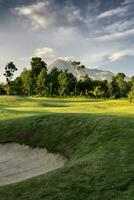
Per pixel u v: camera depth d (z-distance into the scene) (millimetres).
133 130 27047
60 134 32406
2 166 28438
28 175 25172
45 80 174500
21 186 17312
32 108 63531
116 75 184750
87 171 18609
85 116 35281
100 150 23672
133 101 115438
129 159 20062
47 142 32312
